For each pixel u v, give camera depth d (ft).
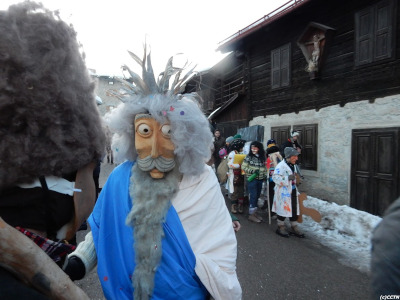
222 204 4.17
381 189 15.98
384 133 15.78
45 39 2.14
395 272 2.26
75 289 2.01
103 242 3.79
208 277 3.59
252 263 10.78
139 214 3.66
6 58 1.92
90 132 2.58
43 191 2.30
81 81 2.51
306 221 16.03
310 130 20.84
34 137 2.14
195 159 3.89
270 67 24.85
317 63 19.27
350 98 17.78
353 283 9.34
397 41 15.16
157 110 3.63
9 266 1.72
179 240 3.60
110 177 4.28
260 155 16.21
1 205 2.17
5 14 2.07
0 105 1.94
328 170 19.43
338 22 18.39
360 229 13.73
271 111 25.00
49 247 2.33
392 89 15.44
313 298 8.49
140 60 4.05
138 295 3.45
